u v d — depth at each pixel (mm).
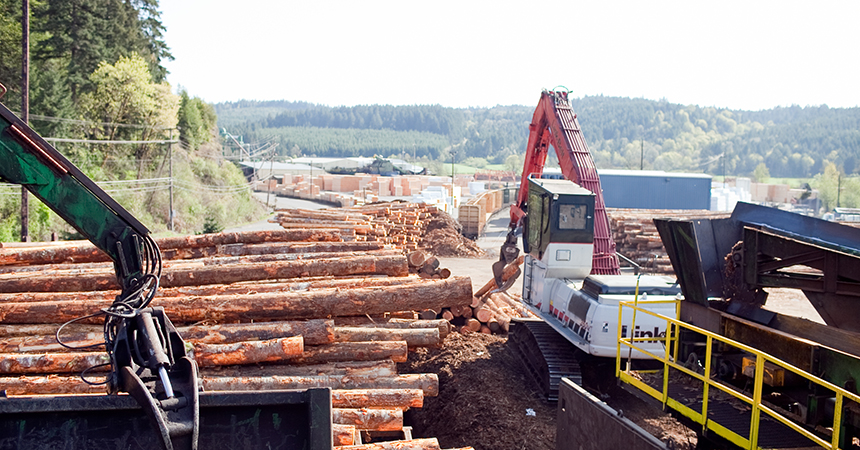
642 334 8750
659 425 8781
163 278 10148
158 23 74938
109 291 9641
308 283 10117
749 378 6055
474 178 137125
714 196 62312
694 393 6266
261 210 66750
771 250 6473
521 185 16047
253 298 8844
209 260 11461
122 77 49031
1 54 42438
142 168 51281
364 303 9266
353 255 11914
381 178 83125
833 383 5047
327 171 130500
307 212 23750
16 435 3631
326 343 8359
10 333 8320
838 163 176375
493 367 10945
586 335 9047
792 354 5512
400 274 10891
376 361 8289
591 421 6332
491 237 40781
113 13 58344
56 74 43531
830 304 6000
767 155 188125
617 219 27125
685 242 6824
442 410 9867
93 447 3684
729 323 6371
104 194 4133
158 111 52406
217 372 7832
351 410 6898
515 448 8188
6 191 32812
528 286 11828
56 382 7223
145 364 3898
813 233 6227
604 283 9203
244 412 3746
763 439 5078
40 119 41719
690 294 6984
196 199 54250
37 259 11352
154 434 3734
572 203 10578
